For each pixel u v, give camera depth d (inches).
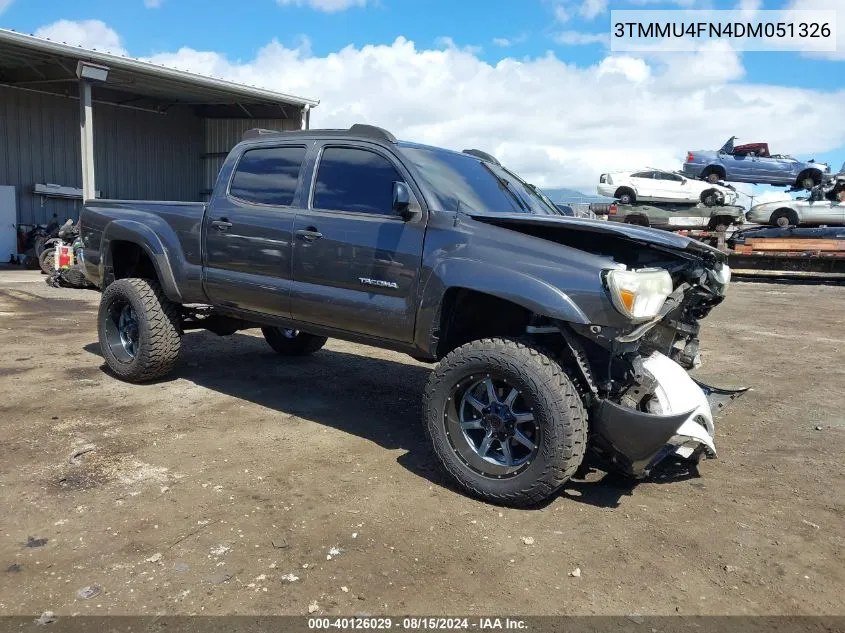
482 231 146.4
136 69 651.5
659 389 148.7
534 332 144.9
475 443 150.6
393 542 123.3
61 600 102.0
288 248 176.7
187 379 234.2
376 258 159.5
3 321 345.1
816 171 906.7
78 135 860.6
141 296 213.6
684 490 152.7
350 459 164.2
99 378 230.1
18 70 716.0
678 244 139.9
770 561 120.6
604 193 927.7
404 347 160.4
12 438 168.9
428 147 179.3
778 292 633.0
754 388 250.5
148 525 126.2
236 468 155.5
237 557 116.0
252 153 195.8
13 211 775.7
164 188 945.5
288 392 222.8
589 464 167.6
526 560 118.6
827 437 192.9
